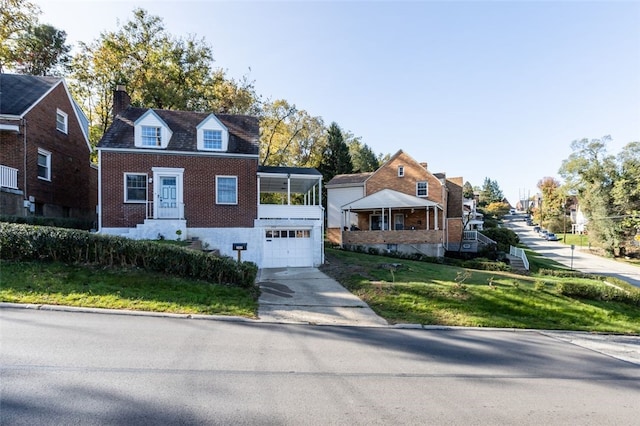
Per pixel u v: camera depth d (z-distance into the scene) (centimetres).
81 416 364
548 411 443
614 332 1079
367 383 501
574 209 7531
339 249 2683
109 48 2656
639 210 4012
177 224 1569
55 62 2998
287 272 1569
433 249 2623
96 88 2775
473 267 2412
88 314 751
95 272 980
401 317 984
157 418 369
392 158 3114
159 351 573
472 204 5116
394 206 2645
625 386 558
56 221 1520
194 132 1794
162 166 1638
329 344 689
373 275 1443
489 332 919
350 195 3212
